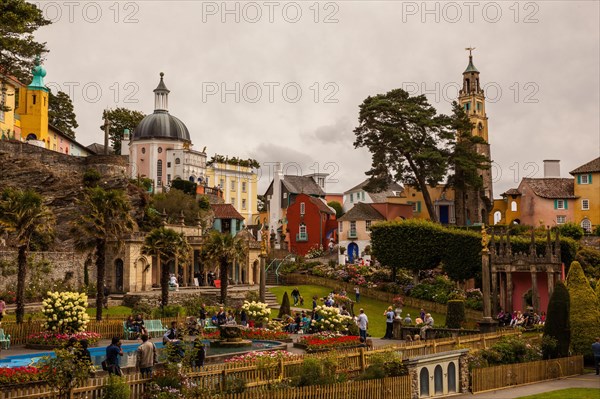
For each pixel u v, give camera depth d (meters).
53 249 64.12
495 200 109.44
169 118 118.50
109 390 18.62
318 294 69.19
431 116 89.00
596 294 38.81
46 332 37.38
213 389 20.69
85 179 71.50
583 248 73.88
